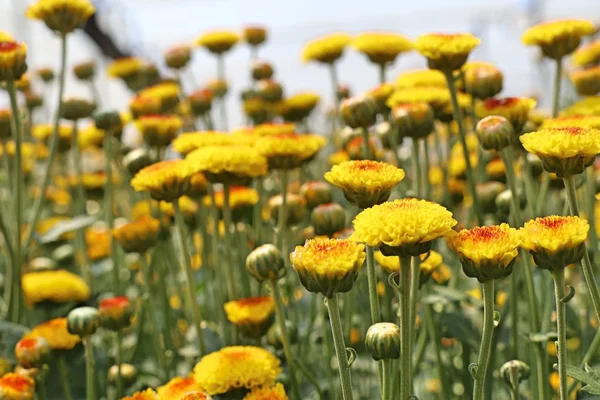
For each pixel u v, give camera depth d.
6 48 1.10
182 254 1.06
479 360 0.90
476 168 1.21
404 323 0.90
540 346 1.02
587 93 1.20
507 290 1.13
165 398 0.96
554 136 0.91
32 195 1.62
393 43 1.21
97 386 1.15
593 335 1.16
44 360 1.04
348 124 1.09
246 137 1.12
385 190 0.93
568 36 1.11
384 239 0.88
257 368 0.98
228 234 1.09
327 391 1.10
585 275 0.91
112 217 1.25
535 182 1.18
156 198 1.04
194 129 1.46
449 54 1.06
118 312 1.07
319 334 1.17
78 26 1.18
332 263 0.88
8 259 1.21
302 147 1.07
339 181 0.93
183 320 1.30
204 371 0.98
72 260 1.39
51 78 1.80
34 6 1.17
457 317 1.06
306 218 1.25
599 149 0.90
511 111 1.05
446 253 1.21
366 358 1.17
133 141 1.86
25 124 1.58
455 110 1.07
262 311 1.04
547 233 0.89
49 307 1.18
